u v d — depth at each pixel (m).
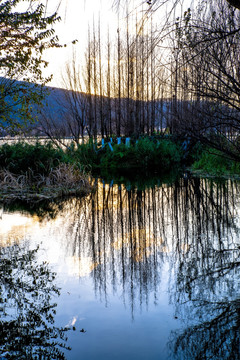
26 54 4.64
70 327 2.39
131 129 17.55
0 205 6.77
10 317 2.52
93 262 3.72
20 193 7.89
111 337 2.26
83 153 15.22
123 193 8.61
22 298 2.82
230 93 4.11
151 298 2.86
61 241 4.45
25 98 5.09
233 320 2.44
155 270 3.50
